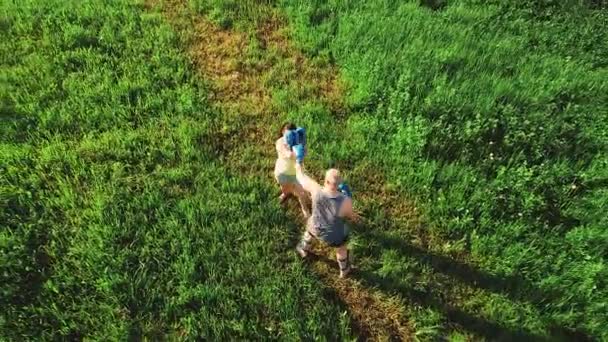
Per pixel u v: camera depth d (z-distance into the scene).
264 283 7.59
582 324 7.44
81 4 11.84
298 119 9.95
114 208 8.22
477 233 8.46
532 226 8.52
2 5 11.67
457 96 10.12
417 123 9.60
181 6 12.27
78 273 7.50
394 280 7.83
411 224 8.59
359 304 7.62
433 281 7.88
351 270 7.91
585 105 10.53
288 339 7.07
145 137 9.35
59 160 8.83
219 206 8.42
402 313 7.57
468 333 7.39
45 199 8.27
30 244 7.74
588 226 8.56
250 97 10.43
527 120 9.87
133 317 7.15
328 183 6.60
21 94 9.83
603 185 9.22
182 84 10.47
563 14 12.96
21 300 7.18
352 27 11.65
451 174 9.03
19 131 9.20
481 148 9.51
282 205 8.64
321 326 7.23
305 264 7.96
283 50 11.48
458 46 11.41
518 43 11.96
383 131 9.80
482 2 13.11
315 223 6.96
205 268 7.69
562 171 9.23
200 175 8.84
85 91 9.91
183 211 8.32
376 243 8.29
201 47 11.35
